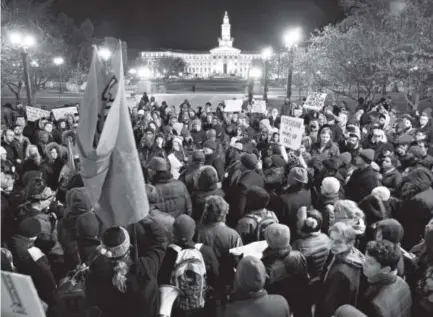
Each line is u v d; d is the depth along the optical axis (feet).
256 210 16.35
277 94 177.88
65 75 187.32
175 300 11.90
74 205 15.58
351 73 88.99
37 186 16.56
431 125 36.96
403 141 28.63
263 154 30.27
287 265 12.67
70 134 30.81
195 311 11.72
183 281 11.90
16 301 7.62
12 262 12.07
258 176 20.74
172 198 18.65
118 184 11.03
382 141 28.96
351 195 21.30
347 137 29.43
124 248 10.61
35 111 44.57
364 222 15.12
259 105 51.55
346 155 24.84
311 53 106.63
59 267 16.19
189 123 49.01
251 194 16.37
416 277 13.79
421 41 71.36
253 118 50.88
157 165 18.84
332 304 12.12
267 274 12.60
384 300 11.18
